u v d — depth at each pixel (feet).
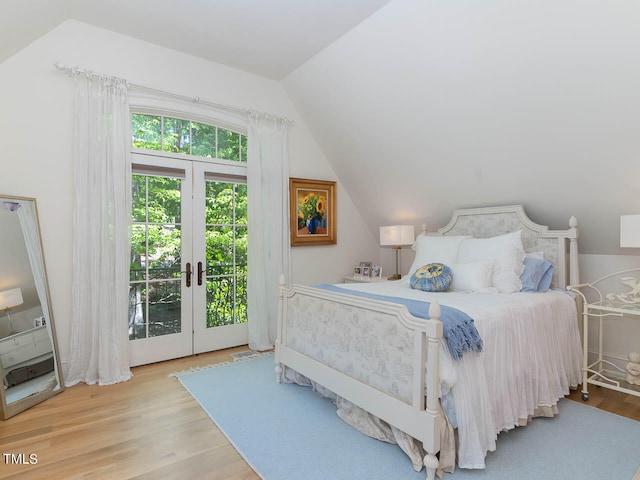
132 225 10.70
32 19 8.17
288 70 12.37
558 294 9.27
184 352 11.65
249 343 12.59
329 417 7.79
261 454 6.43
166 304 11.34
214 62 11.78
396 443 6.72
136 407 8.23
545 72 7.73
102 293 9.60
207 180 12.09
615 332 9.96
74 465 6.09
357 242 16.14
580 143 8.48
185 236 11.61
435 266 9.99
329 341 7.97
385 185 13.92
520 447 6.64
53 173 9.34
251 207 12.37
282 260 13.20
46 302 9.01
